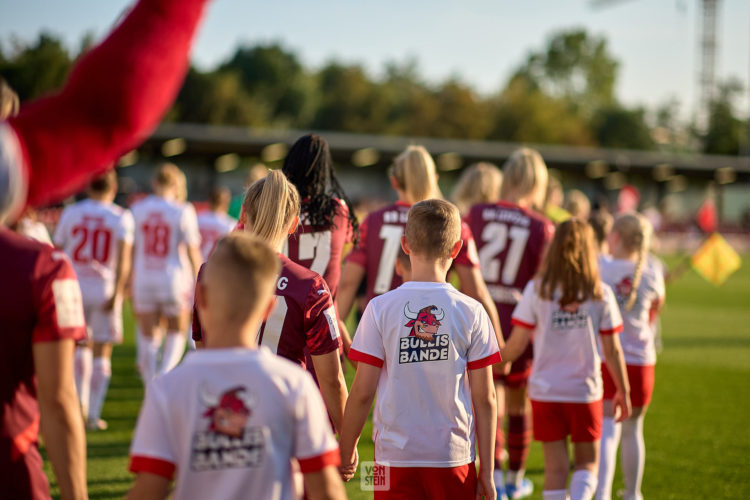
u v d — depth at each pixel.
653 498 5.03
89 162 1.47
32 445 2.03
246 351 1.98
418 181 4.52
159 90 1.47
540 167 5.29
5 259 1.91
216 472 1.91
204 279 2.03
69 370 2.00
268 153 35.59
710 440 6.50
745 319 15.05
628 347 4.77
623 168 42.88
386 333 3.07
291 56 95.38
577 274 4.05
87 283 6.47
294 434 1.98
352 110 88.81
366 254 4.55
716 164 42.84
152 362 7.06
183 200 7.54
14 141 1.38
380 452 3.06
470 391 3.10
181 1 1.47
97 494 4.72
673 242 40.59
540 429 4.13
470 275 4.31
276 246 2.98
